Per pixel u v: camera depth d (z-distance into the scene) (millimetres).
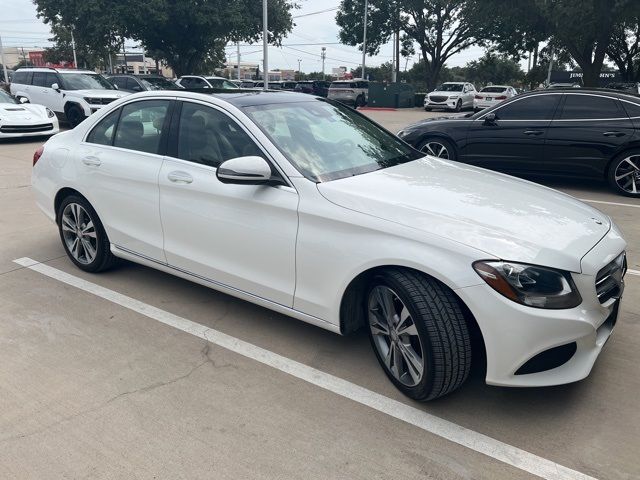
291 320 3865
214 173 3559
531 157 8164
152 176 3875
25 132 12805
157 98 4031
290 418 2803
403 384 2920
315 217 3047
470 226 2736
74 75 16406
